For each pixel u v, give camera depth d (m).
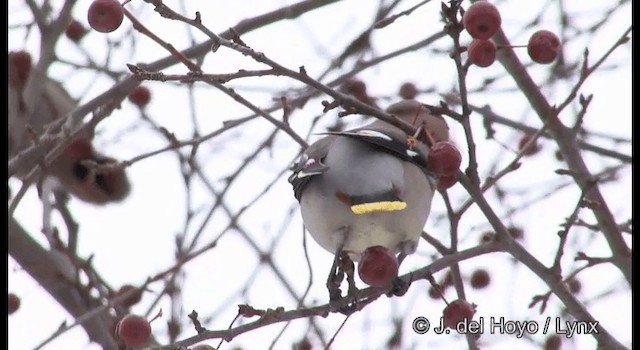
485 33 8.98
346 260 10.15
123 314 11.57
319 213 10.12
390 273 9.43
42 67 12.55
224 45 8.73
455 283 10.99
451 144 9.35
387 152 9.92
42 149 11.94
